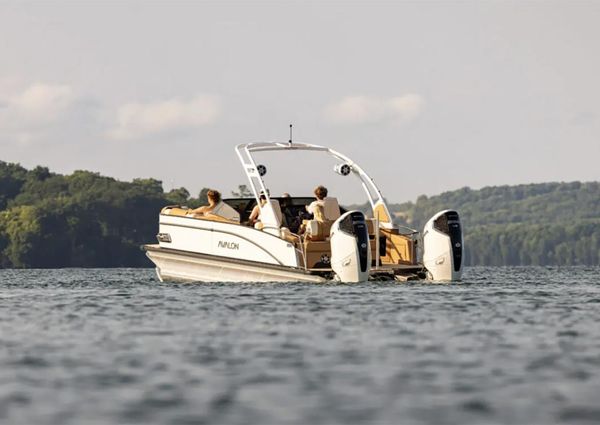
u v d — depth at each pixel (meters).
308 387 31.33
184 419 27.78
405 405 29.17
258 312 49.59
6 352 37.59
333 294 58.97
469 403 29.36
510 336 40.97
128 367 34.47
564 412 28.34
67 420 27.75
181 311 50.47
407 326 44.03
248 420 27.67
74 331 43.09
